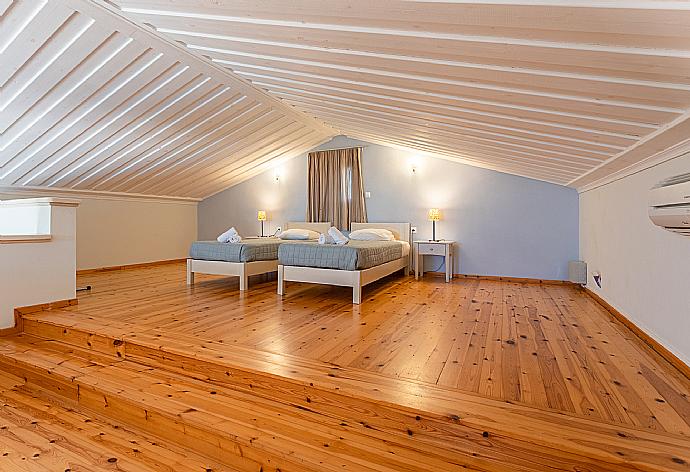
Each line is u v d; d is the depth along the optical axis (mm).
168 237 7367
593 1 1170
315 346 2531
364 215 6398
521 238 5426
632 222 3018
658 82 1564
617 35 1323
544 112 2311
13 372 2752
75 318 3230
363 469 1549
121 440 1990
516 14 1346
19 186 5074
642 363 2254
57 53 3143
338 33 1992
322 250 4137
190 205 7887
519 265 5441
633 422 1563
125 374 2436
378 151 6332
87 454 1868
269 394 2072
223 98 4449
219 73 3857
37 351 2873
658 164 2516
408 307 3762
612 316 3404
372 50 2094
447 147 4539
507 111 2490
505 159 4301
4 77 3252
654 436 1455
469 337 2760
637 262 2898
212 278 5605
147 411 2047
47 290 3510
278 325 3057
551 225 5258
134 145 4965
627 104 1854
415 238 6090
